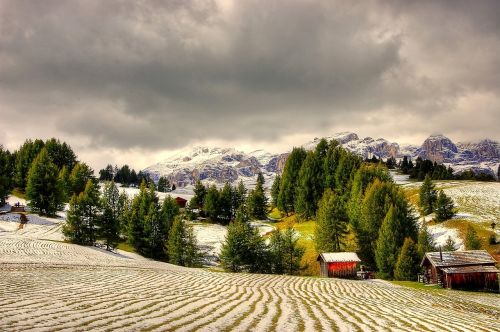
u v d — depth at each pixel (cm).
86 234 8388
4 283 2423
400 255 7088
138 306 1884
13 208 10969
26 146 15350
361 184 10988
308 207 12306
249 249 7638
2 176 11519
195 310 1889
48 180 10988
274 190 15312
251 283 3706
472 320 2200
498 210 10775
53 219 10694
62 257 5706
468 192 12900
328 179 12731
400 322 1892
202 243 10462
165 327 1442
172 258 8175
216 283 3447
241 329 1505
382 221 8606
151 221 9044
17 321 1369
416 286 6053
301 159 14388
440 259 6228
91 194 8650
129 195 17300
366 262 8588
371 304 2559
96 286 2608
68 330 1280
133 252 9081
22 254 5550
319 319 1836
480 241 8156
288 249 7662
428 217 10656
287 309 2100
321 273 7506
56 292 2180
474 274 5947
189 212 13375
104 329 1333
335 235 8712
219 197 13225
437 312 2439
